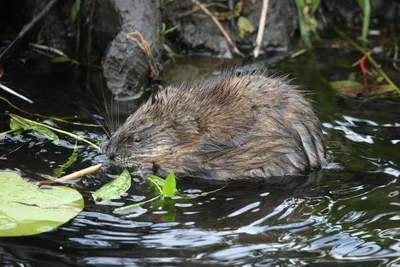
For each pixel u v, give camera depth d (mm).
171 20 13773
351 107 11266
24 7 13641
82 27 12984
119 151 9461
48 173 8984
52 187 8578
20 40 13414
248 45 14250
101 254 7223
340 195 8672
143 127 9594
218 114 9492
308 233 7766
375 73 12898
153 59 12242
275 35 14320
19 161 9266
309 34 14859
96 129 10391
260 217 8109
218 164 9219
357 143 10016
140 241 7500
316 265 7102
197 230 7770
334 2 15617
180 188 8859
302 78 12562
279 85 9703
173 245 7438
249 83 9742
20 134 10039
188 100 9742
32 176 8867
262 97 9461
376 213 8227
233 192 8766
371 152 9766
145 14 12461
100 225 7816
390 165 9406
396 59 13625
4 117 10578
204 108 9594
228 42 13898
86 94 11703
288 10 14656
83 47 13047
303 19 14516
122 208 8219
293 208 8336
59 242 7441
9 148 9617
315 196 8656
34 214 7961
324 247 7469
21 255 7176
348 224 7977
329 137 10188
